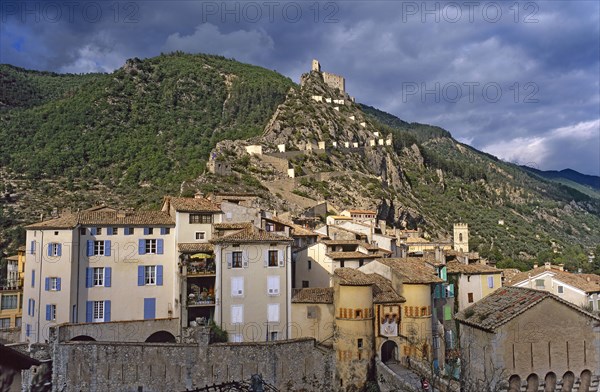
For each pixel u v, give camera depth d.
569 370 39.75
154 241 76.00
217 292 68.62
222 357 62.06
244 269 69.94
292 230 89.00
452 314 78.88
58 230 70.81
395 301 69.75
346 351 65.56
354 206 192.25
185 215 76.25
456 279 80.94
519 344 39.47
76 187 190.25
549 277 96.56
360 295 66.19
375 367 66.31
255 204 91.00
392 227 190.00
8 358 29.91
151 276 75.25
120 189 194.25
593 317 40.47
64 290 69.62
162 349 61.41
